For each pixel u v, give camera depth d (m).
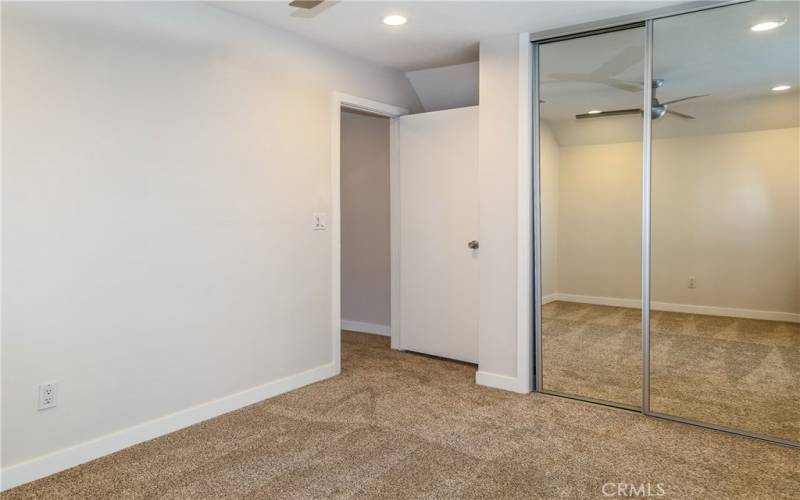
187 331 2.82
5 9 2.12
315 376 3.59
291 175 3.38
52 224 2.28
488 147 3.42
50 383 2.29
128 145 2.53
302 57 3.42
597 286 3.18
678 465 2.40
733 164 2.76
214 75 2.91
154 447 2.57
